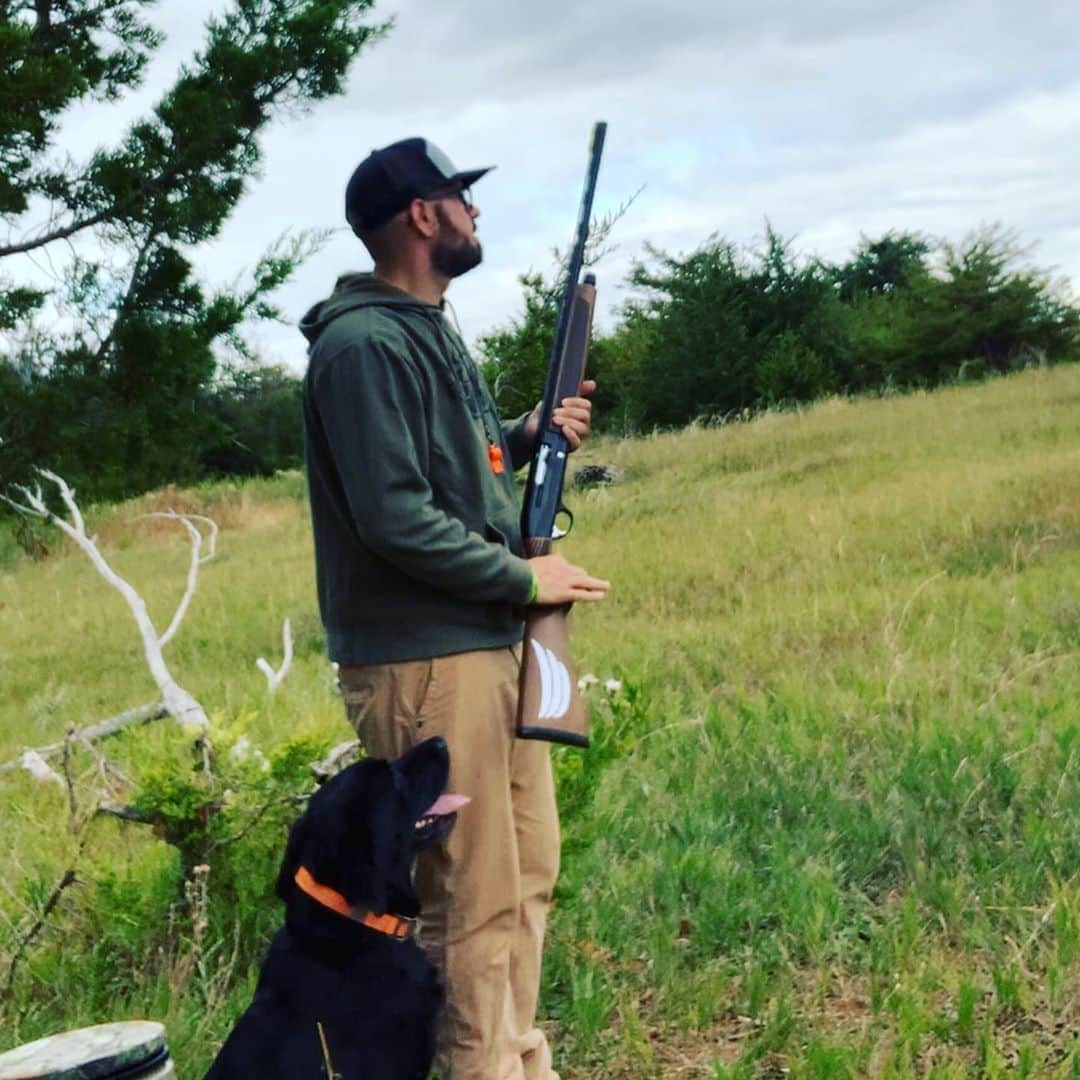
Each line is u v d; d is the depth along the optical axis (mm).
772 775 5547
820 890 4398
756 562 10172
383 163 3199
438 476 3160
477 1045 3193
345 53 10023
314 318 3209
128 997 4152
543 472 3395
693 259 26531
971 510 10602
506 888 3219
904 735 5816
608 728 4570
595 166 3527
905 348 25484
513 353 7410
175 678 9258
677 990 3955
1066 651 7012
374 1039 2891
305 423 3250
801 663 7383
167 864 4660
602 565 10891
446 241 3236
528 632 3199
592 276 3531
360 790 2963
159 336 9727
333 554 3250
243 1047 2887
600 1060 3723
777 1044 3682
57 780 5953
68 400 9641
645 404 26453
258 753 4391
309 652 9820
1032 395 17812
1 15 9578
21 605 13945
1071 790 5094
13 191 9305
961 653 7020
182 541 18594
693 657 7809
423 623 3162
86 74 10102
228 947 4289
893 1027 3662
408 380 3072
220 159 9977
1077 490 10703
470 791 3182
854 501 11883
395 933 2979
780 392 25281
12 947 4348
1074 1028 3605
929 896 4402
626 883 4629
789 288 26641
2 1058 2822
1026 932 4051
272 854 4281
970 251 25297
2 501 9930
